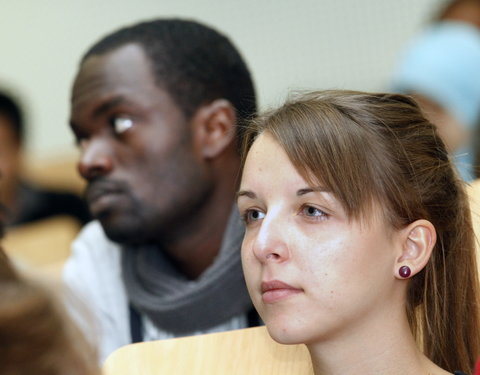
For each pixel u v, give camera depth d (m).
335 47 9.48
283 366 2.95
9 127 6.94
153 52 3.68
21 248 5.72
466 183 3.10
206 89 3.71
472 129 5.35
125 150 3.63
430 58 5.47
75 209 7.20
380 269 2.53
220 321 3.63
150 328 3.82
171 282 3.73
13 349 1.63
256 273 2.54
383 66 9.30
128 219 3.64
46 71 10.35
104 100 3.62
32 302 1.68
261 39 9.69
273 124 2.62
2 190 6.65
